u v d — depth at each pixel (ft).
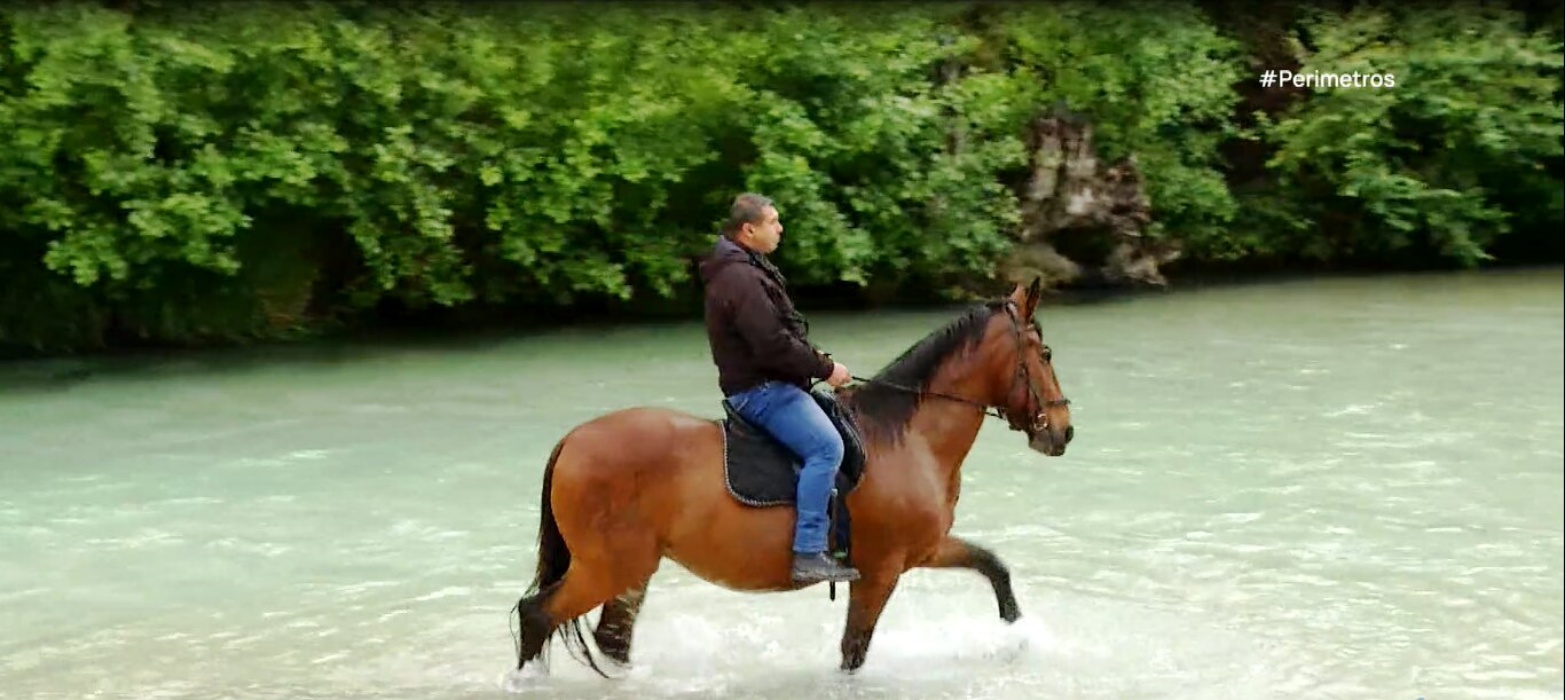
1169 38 76.38
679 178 60.29
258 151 52.95
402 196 56.85
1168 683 22.88
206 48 52.42
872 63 65.46
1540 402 46.01
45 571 28.71
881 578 22.22
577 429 21.53
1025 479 36.65
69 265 51.24
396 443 40.11
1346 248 85.56
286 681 22.91
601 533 21.01
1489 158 82.43
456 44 59.11
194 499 34.22
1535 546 30.71
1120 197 72.79
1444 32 83.87
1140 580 28.43
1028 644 24.64
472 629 25.55
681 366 52.65
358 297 59.47
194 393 47.01
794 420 20.94
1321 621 25.96
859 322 64.08
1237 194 84.33
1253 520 32.81
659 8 65.16
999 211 69.51
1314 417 43.83
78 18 51.42
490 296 62.13
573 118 59.21
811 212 62.95
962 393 22.53
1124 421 43.34
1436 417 43.88
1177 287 76.23
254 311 58.18
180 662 23.80
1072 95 73.20
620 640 22.98
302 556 29.99
